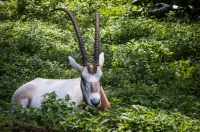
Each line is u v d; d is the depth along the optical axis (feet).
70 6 71.61
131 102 39.83
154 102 38.68
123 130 30.50
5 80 45.11
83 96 33.86
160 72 48.80
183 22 69.26
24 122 30.66
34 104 38.50
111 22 65.87
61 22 67.87
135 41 58.80
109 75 47.19
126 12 70.23
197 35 58.39
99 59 35.29
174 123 31.91
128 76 47.44
